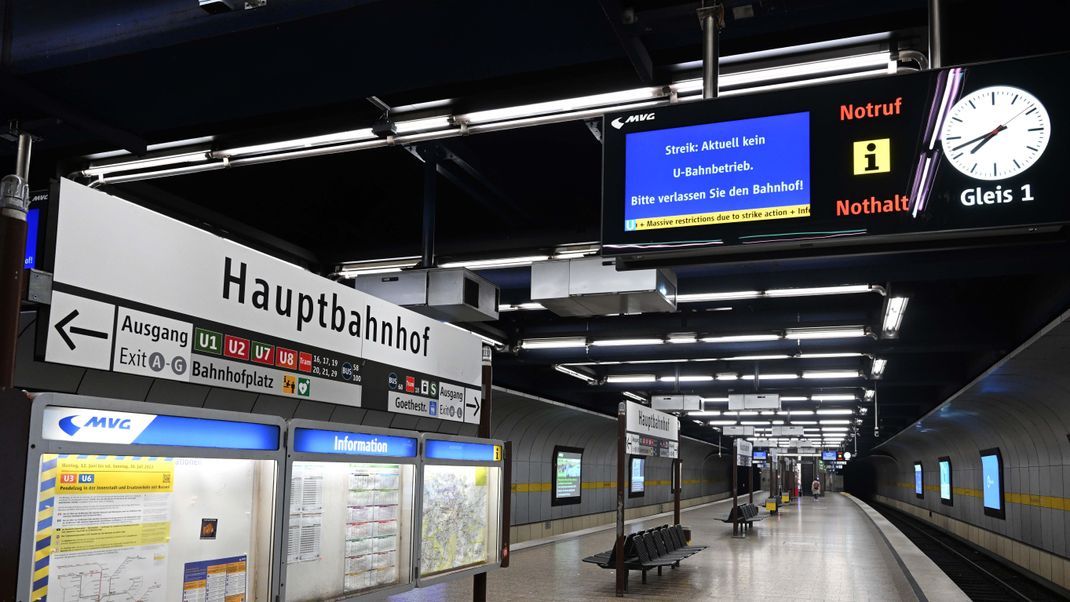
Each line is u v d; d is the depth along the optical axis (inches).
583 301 394.0
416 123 286.8
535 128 451.8
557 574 616.1
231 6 206.7
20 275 143.1
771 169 201.9
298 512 200.1
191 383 189.8
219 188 530.0
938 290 646.5
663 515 1620.3
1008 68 187.6
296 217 561.6
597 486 1333.7
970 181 185.8
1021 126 184.5
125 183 380.5
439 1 223.0
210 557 173.8
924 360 917.2
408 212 581.0
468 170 433.4
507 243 462.3
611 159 215.2
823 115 199.8
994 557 1043.9
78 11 245.0
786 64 245.4
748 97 205.8
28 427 135.6
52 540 141.6
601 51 252.5
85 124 288.0
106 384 174.4
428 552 256.1
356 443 218.8
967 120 188.4
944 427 1208.8
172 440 161.0
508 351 721.0
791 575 623.2
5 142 296.7
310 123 303.1
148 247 180.1
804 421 1704.0
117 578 153.4
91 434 145.9
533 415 964.0
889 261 462.0
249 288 208.1
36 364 160.1
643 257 214.1
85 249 165.6
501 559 300.7
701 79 256.2
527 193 533.3
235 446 176.6
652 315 698.8
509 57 256.4
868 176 193.5
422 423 289.3
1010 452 945.5
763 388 1200.2
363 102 363.3
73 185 163.9
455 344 312.2
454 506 274.4
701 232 205.3
